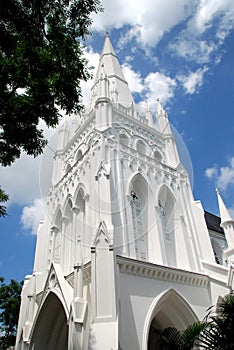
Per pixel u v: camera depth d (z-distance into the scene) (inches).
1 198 592.1
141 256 805.2
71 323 579.5
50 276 786.8
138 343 579.5
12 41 438.9
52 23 474.9
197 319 734.5
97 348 503.5
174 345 509.4
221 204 1048.2
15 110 484.7
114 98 1341.0
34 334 757.9
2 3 407.2
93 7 476.4
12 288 1453.0
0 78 469.7
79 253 702.5
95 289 589.6
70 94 518.0
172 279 763.4
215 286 832.9
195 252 930.7
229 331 360.8
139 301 643.5
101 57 1716.3
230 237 956.6
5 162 529.0
